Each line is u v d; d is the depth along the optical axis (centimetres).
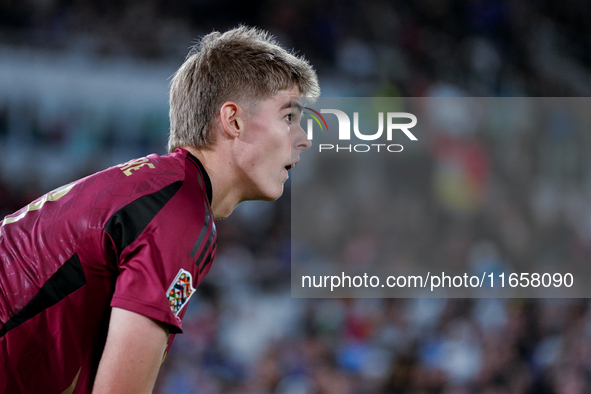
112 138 2612
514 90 4128
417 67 3872
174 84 562
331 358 2131
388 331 2247
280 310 2231
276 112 536
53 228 450
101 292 442
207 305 2153
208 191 502
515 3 4694
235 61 530
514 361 2256
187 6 3319
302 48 3569
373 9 3953
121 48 2769
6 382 444
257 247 2692
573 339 2298
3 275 450
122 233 427
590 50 5009
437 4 4291
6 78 2455
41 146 2483
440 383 2136
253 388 1978
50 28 2791
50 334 441
